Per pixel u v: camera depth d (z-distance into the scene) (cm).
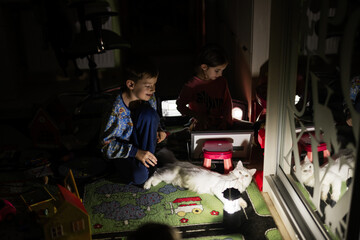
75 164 245
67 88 398
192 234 181
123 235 182
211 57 233
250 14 257
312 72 151
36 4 298
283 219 186
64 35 298
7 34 350
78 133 290
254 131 253
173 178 219
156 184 221
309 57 153
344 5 122
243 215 194
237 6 302
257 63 263
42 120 258
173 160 237
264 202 204
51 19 290
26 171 235
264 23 251
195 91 253
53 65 412
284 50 176
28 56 403
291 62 171
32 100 365
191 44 531
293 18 166
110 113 200
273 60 181
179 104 254
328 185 178
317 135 152
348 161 129
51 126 259
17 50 389
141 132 207
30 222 186
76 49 299
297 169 176
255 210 197
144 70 188
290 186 183
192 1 524
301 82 179
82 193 216
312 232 157
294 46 167
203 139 234
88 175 232
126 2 405
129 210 200
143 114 203
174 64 465
